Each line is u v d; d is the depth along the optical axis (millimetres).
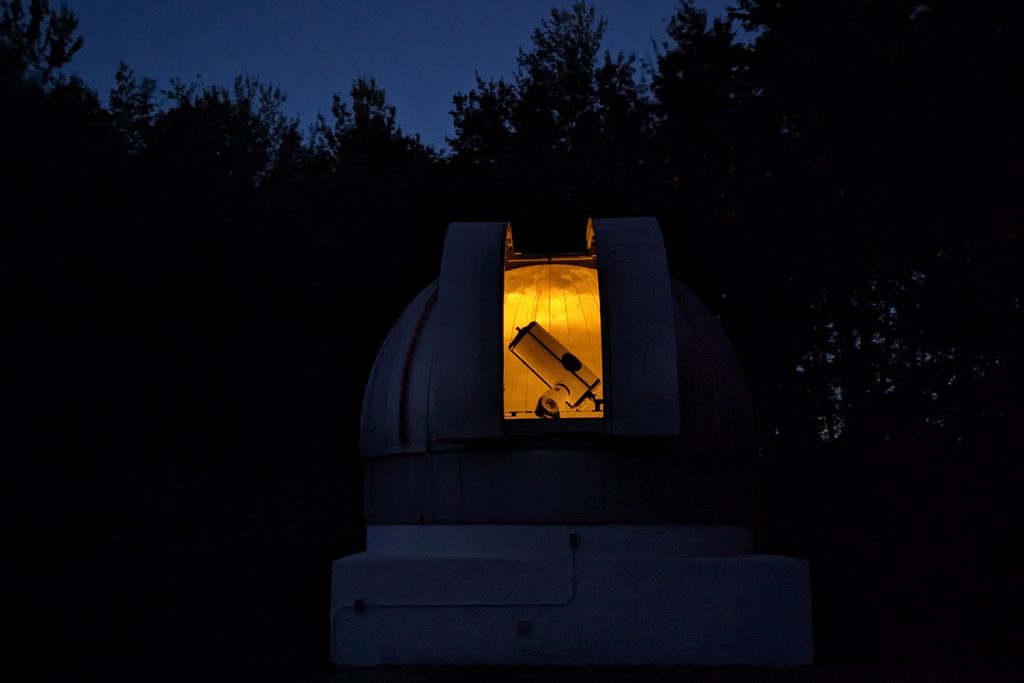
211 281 17578
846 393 19141
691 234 19062
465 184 19109
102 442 16891
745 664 8539
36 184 16984
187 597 12500
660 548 8898
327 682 8125
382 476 10078
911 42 16844
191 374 17469
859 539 17047
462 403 8445
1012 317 15594
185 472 17703
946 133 15906
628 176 20266
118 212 17250
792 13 19172
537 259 10656
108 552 15086
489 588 8656
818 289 18578
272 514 17750
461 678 8125
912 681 8188
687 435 9156
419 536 9328
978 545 15484
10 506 15453
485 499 8969
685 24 22703
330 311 18531
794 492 19188
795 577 8641
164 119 20141
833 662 9227
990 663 9266
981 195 15625
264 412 17969
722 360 9875
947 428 17203
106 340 16875
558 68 25109
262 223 18656
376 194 19844
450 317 8633
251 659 9250
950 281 16000
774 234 18516
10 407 15789
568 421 8875
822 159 18484
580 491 8867
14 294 16375
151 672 8766
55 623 10781
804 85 18781
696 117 21453
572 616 8594
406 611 8695
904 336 17219
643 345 8438
